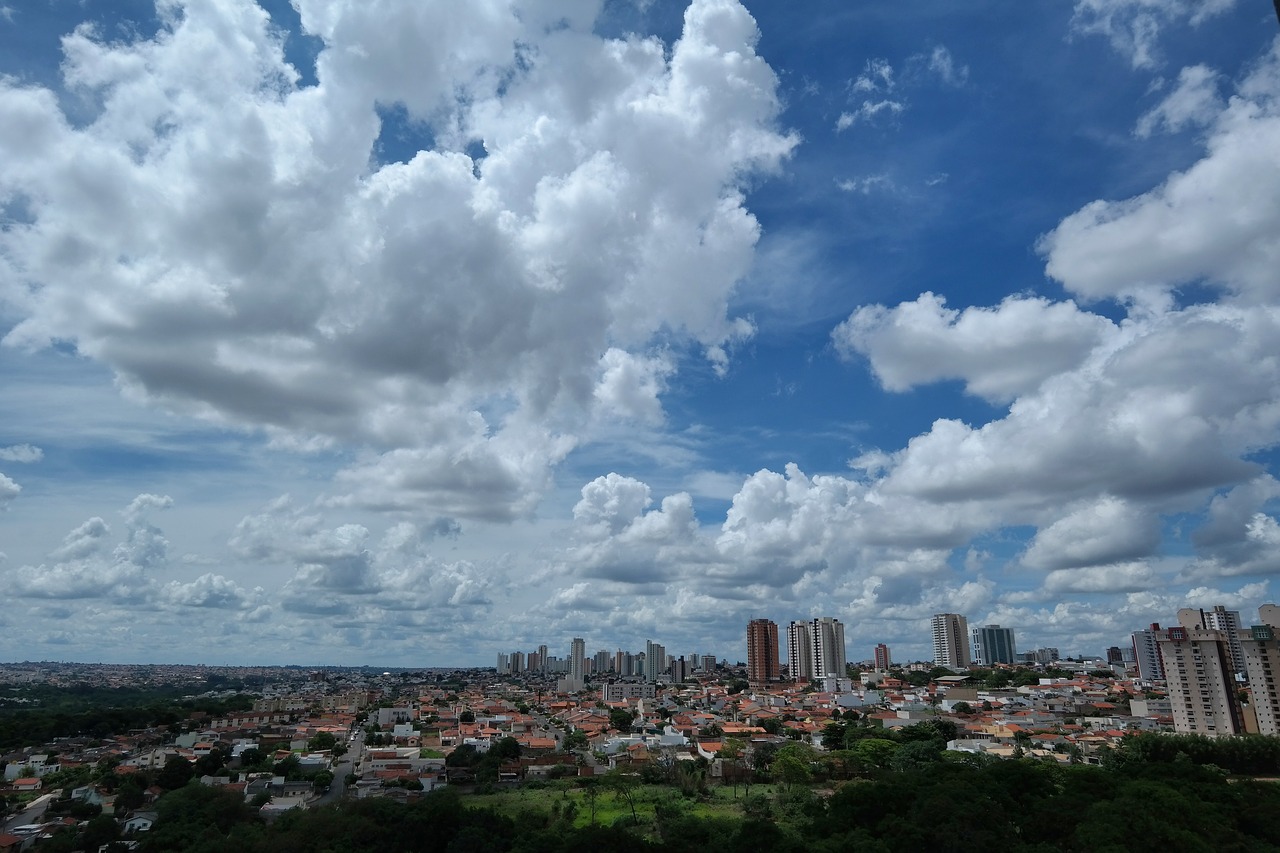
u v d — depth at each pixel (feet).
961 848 347.56
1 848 437.99
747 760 624.59
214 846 393.50
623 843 368.89
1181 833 331.57
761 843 364.17
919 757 578.25
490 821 422.00
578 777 613.52
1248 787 423.64
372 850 402.11
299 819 437.99
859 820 397.19
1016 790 422.41
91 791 540.52
